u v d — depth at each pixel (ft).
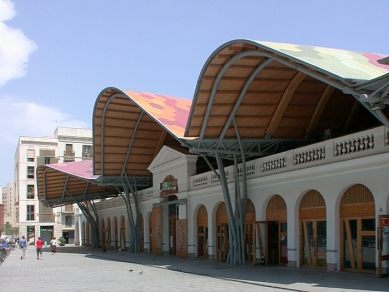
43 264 110.73
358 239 64.34
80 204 198.90
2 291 58.80
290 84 77.10
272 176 80.28
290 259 76.18
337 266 67.05
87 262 112.98
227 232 97.66
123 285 61.36
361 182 62.75
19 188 279.49
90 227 217.97
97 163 143.74
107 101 120.98
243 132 87.04
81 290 57.11
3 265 110.83
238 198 87.76
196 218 111.24
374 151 60.34
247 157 97.09
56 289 59.16
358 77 50.60
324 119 88.53
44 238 278.26
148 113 105.40
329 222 68.13
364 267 63.57
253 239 85.40
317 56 59.00
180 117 109.81
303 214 75.20
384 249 59.47
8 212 512.22
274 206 82.53
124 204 166.40
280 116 84.58
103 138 134.62
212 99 77.56
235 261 87.10
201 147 86.89
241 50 66.80
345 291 48.67
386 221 58.70
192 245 110.42
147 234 144.87
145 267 92.27
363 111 88.74
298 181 74.90
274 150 92.27
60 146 286.25
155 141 141.28
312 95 81.25
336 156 67.00
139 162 147.02
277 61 64.49
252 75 72.74
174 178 121.08
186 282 62.90
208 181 104.32
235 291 51.88
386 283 53.57
